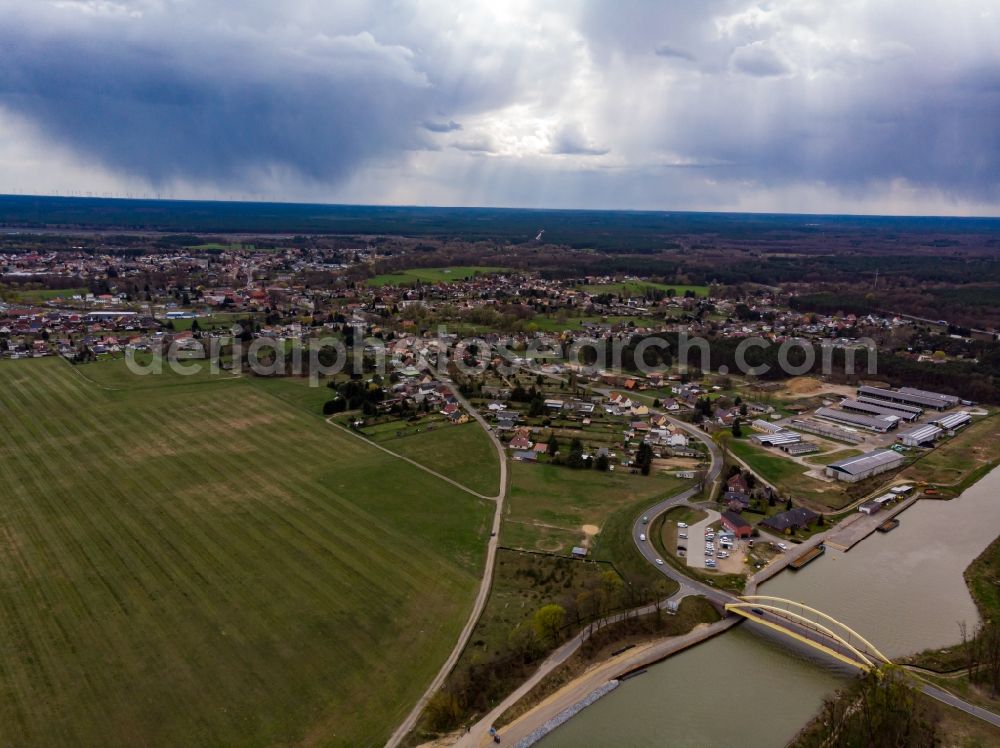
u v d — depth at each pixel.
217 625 108.31
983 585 130.00
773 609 113.06
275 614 111.69
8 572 120.75
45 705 90.44
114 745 84.56
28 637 103.69
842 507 161.75
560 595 121.38
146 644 103.19
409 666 101.25
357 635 107.62
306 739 86.88
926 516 161.50
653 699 98.25
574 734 91.00
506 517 151.00
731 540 141.62
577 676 101.31
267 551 130.88
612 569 131.25
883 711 90.62
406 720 90.94
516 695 96.75
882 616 119.25
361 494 158.50
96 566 123.56
